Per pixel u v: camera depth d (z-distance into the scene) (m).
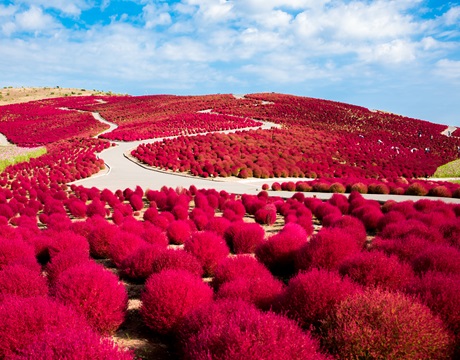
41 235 8.77
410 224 8.28
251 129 50.00
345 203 13.87
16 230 9.26
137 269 6.47
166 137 49.47
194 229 10.55
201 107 74.81
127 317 4.98
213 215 13.03
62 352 2.83
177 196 15.01
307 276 4.14
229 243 8.87
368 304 3.33
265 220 12.23
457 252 5.57
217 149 36.94
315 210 13.29
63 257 6.23
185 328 3.82
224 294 4.49
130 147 43.91
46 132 61.62
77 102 97.88
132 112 77.94
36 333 3.47
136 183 24.77
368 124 65.25
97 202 14.20
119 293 4.68
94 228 8.77
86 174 27.80
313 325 3.79
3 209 13.93
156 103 86.38
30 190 19.81
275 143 42.47
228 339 2.86
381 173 31.34
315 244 6.28
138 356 3.99
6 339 3.41
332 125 62.19
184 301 4.35
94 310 4.36
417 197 18.31
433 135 61.12
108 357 2.84
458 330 3.63
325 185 21.38
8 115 79.75
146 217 11.51
